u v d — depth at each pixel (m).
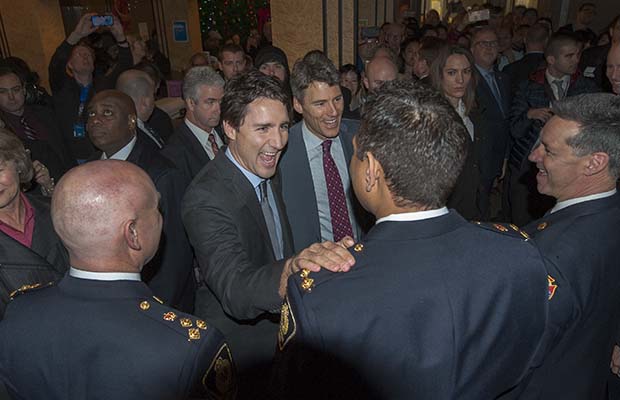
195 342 0.96
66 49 3.74
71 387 0.93
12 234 1.52
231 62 4.11
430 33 7.01
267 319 1.69
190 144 2.52
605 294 1.22
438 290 0.84
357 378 0.82
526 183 3.37
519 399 1.26
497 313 0.88
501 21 7.63
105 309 0.96
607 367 1.35
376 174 0.89
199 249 1.51
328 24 4.77
